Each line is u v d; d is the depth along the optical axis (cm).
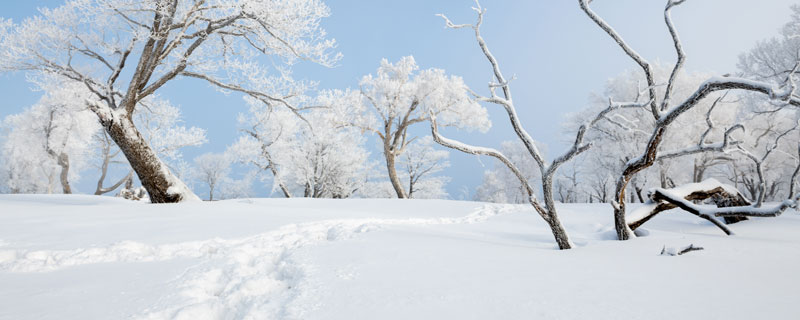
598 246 423
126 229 532
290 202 1146
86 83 1091
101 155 2552
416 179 3219
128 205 867
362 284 236
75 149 2445
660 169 1903
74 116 2216
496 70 437
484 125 2238
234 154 2705
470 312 183
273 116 2294
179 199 1030
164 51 1090
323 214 836
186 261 359
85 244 420
